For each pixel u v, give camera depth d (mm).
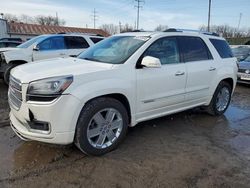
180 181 3389
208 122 5652
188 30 5547
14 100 3795
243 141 4711
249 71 9930
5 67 8703
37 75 3572
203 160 3943
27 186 3170
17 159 3746
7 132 4664
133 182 3330
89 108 3686
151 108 4516
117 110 4008
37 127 3570
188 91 5090
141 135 4785
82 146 3713
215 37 5996
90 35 10703
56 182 3270
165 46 4734
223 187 3303
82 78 3629
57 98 3428
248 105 7332
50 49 9570
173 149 4273
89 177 3396
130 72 4121
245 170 3703
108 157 3916
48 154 3916
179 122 5555
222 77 5793
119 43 4719
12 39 24906
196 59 5309
